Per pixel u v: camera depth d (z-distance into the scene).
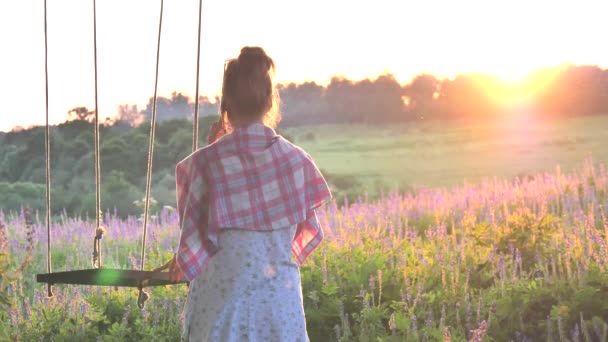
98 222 3.79
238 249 3.00
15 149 18.12
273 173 3.07
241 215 3.01
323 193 3.19
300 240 3.25
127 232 9.20
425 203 9.65
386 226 7.65
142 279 3.33
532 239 5.96
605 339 4.55
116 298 5.32
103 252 8.23
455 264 5.65
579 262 5.45
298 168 3.12
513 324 4.89
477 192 9.72
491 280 5.57
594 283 5.00
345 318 4.82
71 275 3.33
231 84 3.10
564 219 7.10
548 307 4.98
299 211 3.09
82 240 8.65
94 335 4.90
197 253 3.01
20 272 4.23
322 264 5.39
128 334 4.93
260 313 2.98
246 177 3.04
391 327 4.50
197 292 3.09
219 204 3.00
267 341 2.97
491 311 5.00
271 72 3.15
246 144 3.05
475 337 4.37
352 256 5.88
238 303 2.96
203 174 3.05
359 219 7.47
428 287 5.37
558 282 5.09
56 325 4.96
